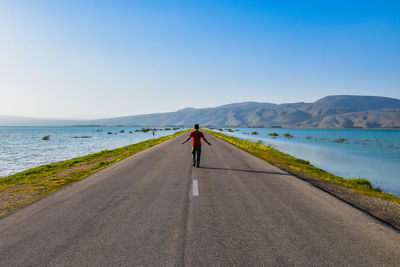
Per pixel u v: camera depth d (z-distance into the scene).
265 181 7.69
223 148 19.67
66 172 10.12
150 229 3.93
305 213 4.73
